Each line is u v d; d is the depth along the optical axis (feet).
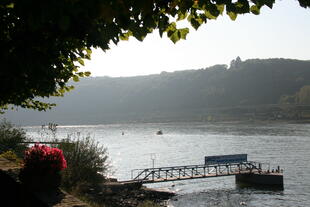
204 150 278.26
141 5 12.05
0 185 29.19
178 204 103.60
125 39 17.40
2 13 14.19
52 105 30.50
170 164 213.46
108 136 452.35
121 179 160.04
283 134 387.14
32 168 25.38
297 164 193.06
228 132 442.91
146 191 104.01
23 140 91.66
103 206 46.70
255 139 341.62
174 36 15.80
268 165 191.42
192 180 151.53
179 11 15.24
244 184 137.90
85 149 65.67
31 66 15.26
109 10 10.93
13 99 24.81
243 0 13.25
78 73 24.57
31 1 10.30
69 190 50.37
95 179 67.51
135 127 649.61
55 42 15.31
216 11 13.84
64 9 10.61
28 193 25.23
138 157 254.47
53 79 20.79
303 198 114.62
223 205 106.32
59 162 26.22
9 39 14.98
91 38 13.29
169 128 581.94
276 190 126.82
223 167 180.14
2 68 14.60
